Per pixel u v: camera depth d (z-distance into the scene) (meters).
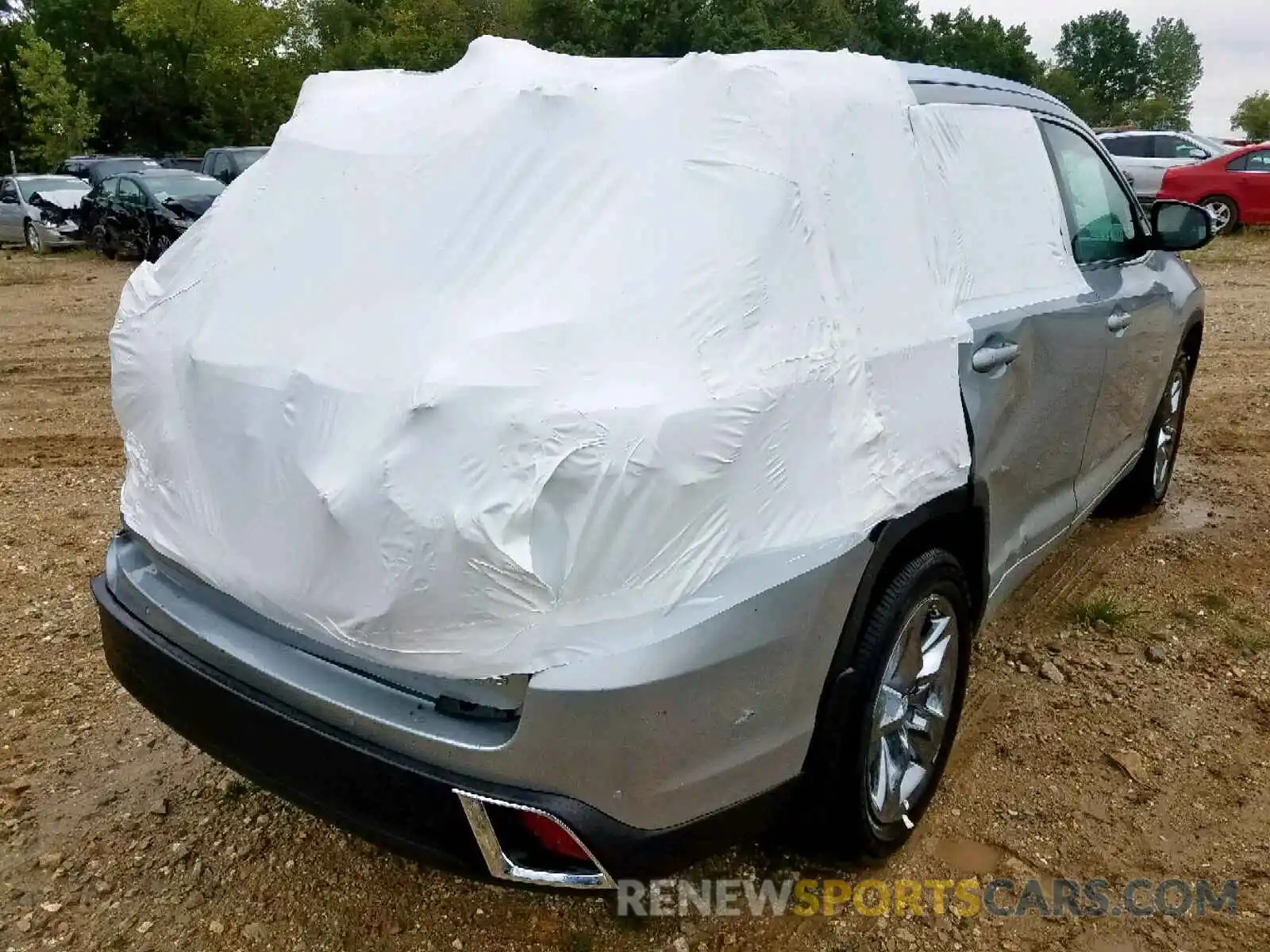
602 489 2.03
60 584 4.71
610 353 2.15
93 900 2.83
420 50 44.72
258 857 2.98
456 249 2.37
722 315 2.24
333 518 2.10
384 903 2.81
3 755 3.43
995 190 3.29
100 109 44.72
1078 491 4.11
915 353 2.65
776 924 2.73
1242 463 6.32
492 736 2.14
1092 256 4.00
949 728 3.09
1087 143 4.19
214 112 45.53
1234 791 3.22
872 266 2.61
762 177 2.40
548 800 2.12
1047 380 3.39
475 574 2.00
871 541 2.48
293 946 2.68
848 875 2.90
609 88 2.59
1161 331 4.61
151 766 3.38
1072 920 2.73
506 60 2.94
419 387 2.07
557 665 2.07
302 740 2.33
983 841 3.03
